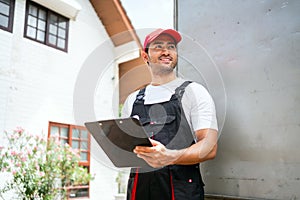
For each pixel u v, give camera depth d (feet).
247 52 3.48
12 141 10.84
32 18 13.07
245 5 3.57
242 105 3.45
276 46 3.20
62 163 11.01
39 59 12.99
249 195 3.25
